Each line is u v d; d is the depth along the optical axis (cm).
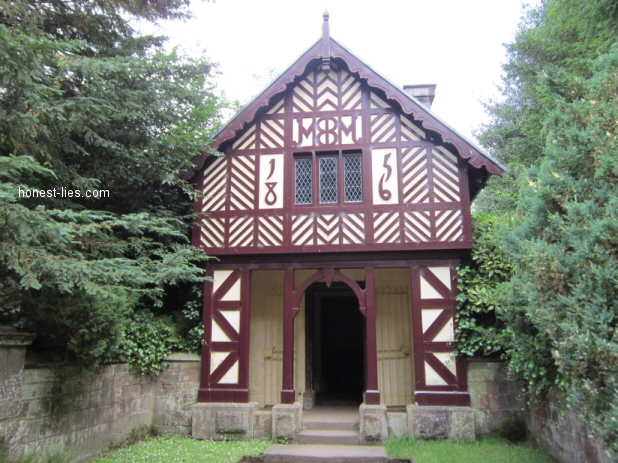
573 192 500
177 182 895
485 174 924
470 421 820
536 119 1514
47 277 536
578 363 426
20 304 623
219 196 952
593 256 440
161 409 912
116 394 782
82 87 685
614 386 399
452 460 700
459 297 856
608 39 793
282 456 770
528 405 805
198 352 936
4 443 541
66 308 606
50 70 636
